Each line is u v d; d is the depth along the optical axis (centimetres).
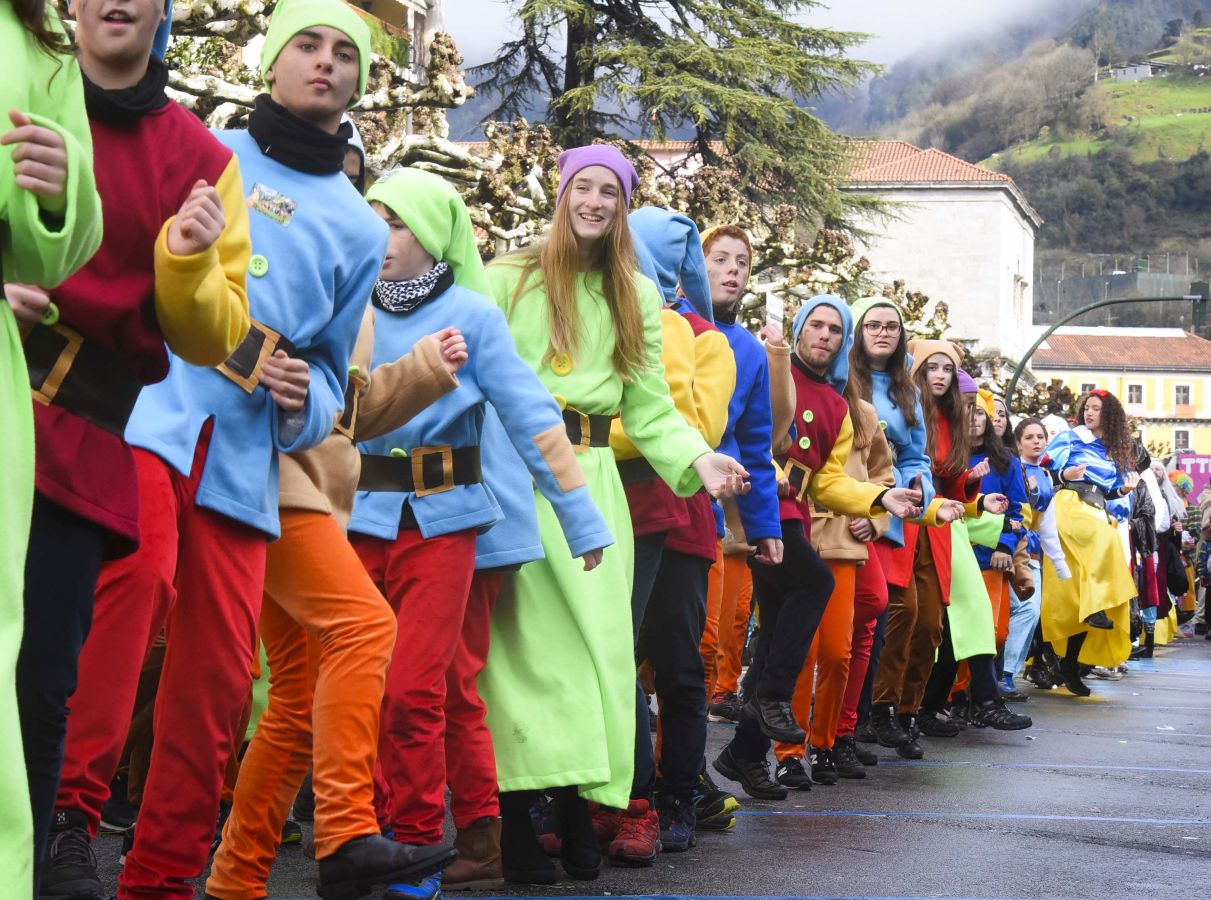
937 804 780
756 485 691
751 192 3809
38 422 312
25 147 268
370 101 1464
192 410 385
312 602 430
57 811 383
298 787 453
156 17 336
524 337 570
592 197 565
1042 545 1430
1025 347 9019
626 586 566
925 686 1041
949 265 8144
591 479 564
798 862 610
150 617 373
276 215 416
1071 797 826
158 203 331
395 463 506
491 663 550
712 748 953
